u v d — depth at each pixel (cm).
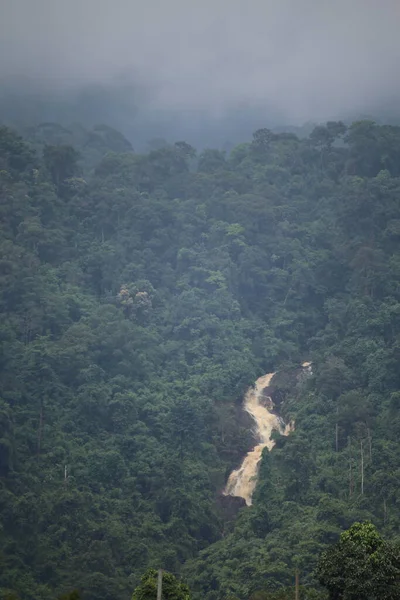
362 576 16100
